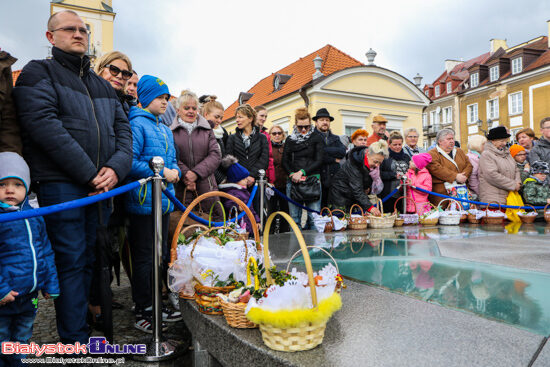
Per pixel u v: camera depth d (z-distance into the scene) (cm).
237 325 189
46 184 227
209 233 264
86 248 252
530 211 631
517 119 3066
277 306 158
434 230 544
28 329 219
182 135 382
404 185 609
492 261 331
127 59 324
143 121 304
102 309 227
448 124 3819
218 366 215
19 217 185
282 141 628
